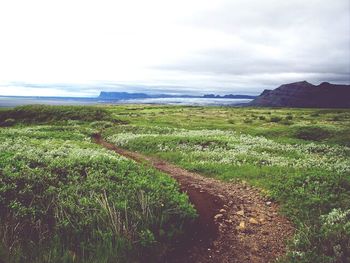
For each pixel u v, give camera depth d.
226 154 27.23
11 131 37.38
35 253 8.65
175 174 21.28
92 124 61.47
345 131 44.03
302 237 10.60
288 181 16.75
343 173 18.52
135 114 99.94
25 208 10.27
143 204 11.11
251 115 106.00
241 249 10.45
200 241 10.64
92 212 10.70
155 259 9.23
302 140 40.12
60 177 13.59
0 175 12.29
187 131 49.66
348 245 9.44
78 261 8.58
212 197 15.25
